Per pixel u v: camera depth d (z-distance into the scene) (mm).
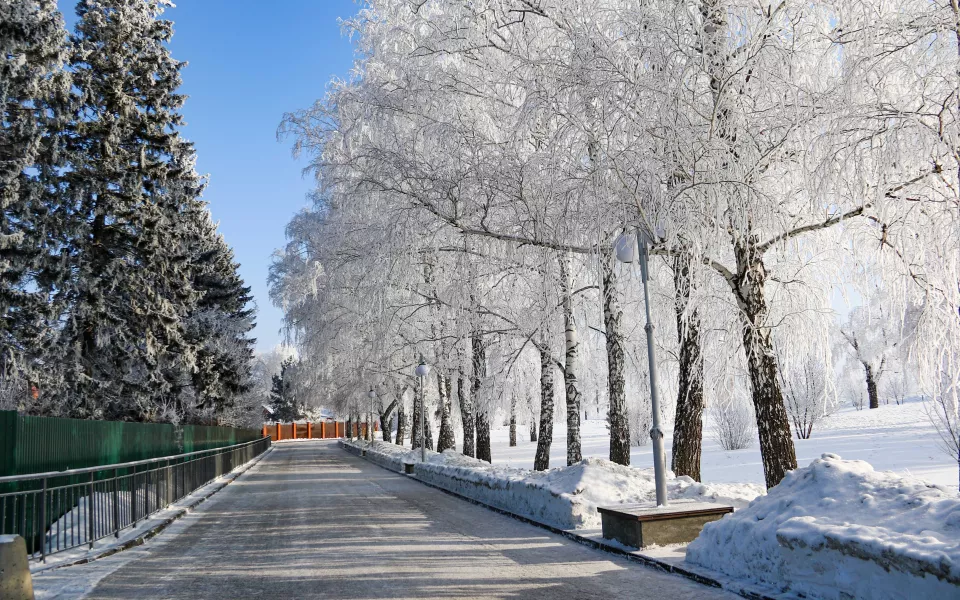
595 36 10484
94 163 23344
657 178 9719
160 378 26109
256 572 8109
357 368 30859
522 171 11891
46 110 20953
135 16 24844
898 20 8820
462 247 14891
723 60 9586
